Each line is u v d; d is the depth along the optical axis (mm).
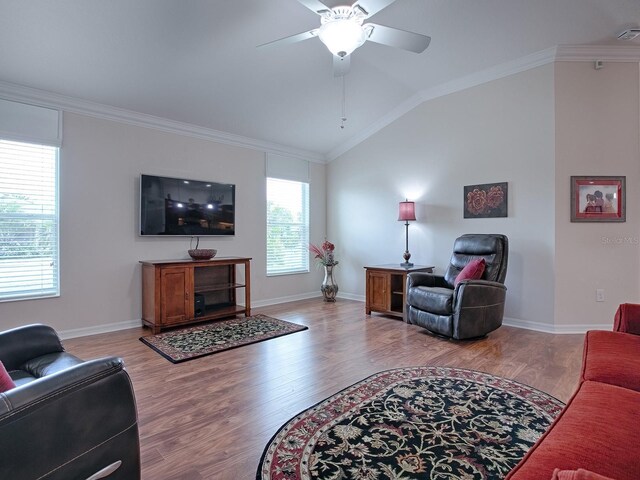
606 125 3625
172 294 3816
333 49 2457
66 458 1064
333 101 4539
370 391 2352
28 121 3309
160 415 2053
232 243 4883
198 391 2361
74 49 2961
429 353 3088
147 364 2840
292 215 5637
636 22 3131
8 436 930
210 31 3039
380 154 5258
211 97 3975
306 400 2236
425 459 1648
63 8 2588
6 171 3252
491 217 4109
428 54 3756
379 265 4934
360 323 4125
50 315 3453
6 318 3227
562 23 3186
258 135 4980
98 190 3742
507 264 3816
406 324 4074
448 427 1916
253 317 4418
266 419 2012
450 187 4477
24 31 2711
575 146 3648
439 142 4570
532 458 942
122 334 3686
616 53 3555
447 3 2957
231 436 1847
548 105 3693
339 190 5879
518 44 3537
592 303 3682
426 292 3602
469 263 3689
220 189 4680
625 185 3627
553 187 3682
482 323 3383
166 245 4270
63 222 3521
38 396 1001
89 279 3689
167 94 3771
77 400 1097
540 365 2783
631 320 1889
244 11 2875
